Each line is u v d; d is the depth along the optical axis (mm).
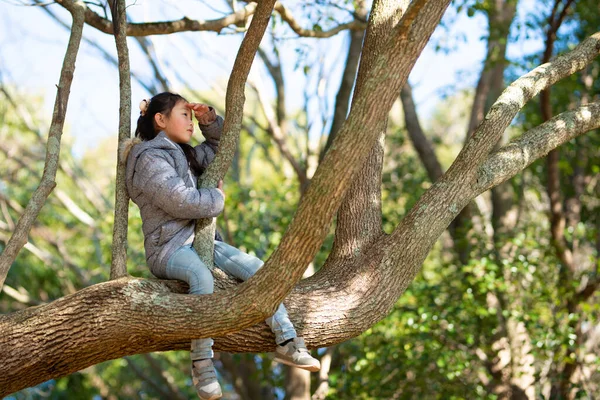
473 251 8648
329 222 3023
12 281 13234
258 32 3514
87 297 3422
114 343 3449
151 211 3609
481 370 8258
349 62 8367
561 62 4121
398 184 10914
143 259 10031
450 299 8398
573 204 10758
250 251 9000
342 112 8328
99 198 13789
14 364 3371
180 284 3580
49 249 14445
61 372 3504
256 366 10125
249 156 13148
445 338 8266
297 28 6633
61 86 3947
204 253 3625
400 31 3008
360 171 3980
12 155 13055
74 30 4121
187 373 13227
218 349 3631
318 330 3623
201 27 5582
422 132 10469
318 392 8586
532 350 8055
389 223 9648
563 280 8602
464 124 18172
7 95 12320
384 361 8359
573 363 8203
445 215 3760
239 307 3230
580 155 10727
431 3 3150
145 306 3379
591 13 9922
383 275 3730
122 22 3922
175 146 3678
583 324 10148
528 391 8922
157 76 9664
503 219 10305
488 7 8430
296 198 10055
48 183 3791
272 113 8875
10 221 11961
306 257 3086
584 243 10977
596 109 4184
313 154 9625
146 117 3850
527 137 4000
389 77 3006
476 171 3797
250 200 9547
